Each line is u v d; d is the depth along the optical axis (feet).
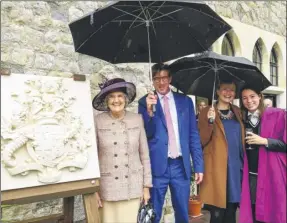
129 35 8.96
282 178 8.91
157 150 8.74
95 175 7.70
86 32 8.25
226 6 18.25
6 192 6.68
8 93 7.02
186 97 9.43
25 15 10.91
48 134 7.19
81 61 12.19
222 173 9.10
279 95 22.85
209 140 9.43
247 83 9.93
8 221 9.85
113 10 7.80
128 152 8.02
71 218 9.34
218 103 9.81
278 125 9.08
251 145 9.28
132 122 8.25
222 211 9.61
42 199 7.07
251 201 9.27
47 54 11.38
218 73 10.23
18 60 10.71
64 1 11.89
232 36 18.94
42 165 7.05
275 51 22.86
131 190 7.98
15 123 6.90
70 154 7.44
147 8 7.87
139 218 7.98
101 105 8.49
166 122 8.93
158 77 8.98
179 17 8.39
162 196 8.84
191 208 14.64
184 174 8.91
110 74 12.96
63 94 7.68
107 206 8.05
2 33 10.41
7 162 6.67
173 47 9.36
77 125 7.63
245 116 9.57
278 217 8.80
